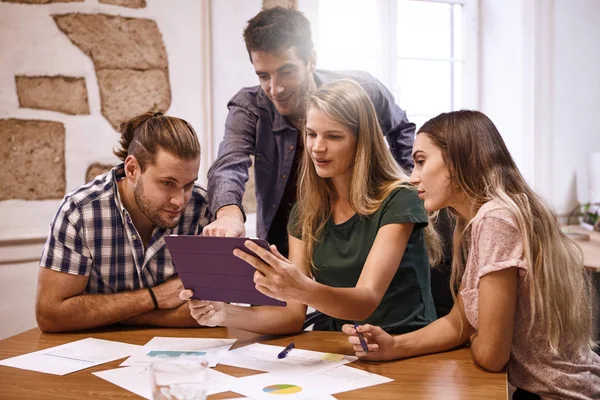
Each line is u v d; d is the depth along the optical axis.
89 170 2.98
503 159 1.62
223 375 1.46
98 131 2.98
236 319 1.78
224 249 1.51
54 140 2.91
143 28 3.01
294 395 1.33
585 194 4.02
